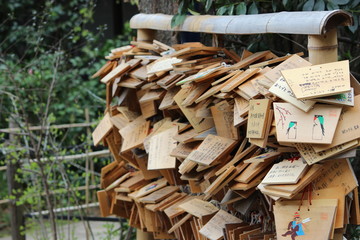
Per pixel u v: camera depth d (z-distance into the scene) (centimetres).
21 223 635
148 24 445
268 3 412
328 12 279
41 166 575
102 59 952
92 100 890
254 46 411
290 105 270
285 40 438
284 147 285
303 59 293
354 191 284
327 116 259
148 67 407
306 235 263
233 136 323
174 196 393
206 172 333
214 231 329
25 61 879
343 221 268
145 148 397
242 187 297
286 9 385
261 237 301
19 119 634
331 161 272
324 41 286
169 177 405
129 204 472
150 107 418
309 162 263
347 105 258
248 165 306
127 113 447
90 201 761
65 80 879
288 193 262
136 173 460
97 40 932
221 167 322
